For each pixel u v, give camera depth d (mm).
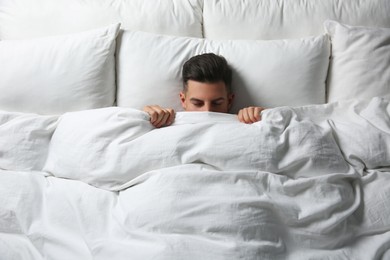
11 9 1271
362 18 1248
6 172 902
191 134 852
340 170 867
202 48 1162
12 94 1118
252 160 824
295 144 863
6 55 1149
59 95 1112
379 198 823
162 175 784
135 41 1162
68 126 938
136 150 846
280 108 949
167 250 671
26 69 1124
